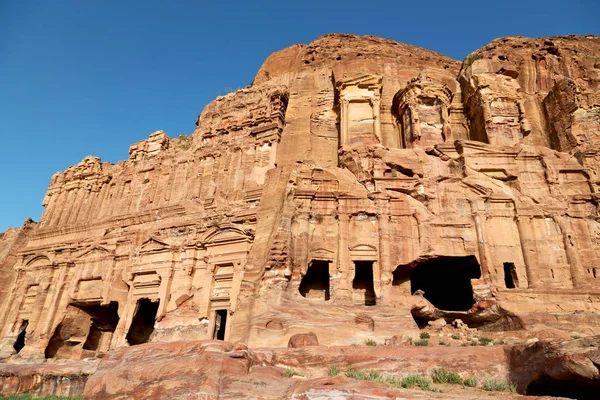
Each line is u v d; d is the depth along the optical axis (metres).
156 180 52.28
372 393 10.73
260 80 60.06
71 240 51.03
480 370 14.44
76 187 58.88
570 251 29.08
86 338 44.75
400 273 29.61
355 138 42.19
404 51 61.19
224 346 14.52
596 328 23.06
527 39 53.59
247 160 46.56
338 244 29.56
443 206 31.73
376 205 30.66
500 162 34.44
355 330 23.27
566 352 11.28
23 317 47.22
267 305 25.48
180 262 39.28
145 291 40.16
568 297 26.31
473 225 30.12
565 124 40.00
